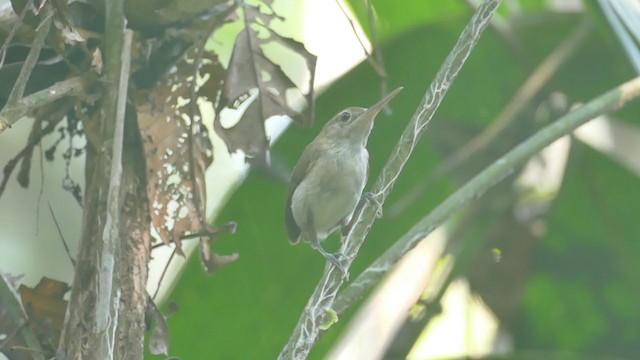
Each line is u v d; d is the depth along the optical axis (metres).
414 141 4.32
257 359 4.49
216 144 4.59
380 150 4.54
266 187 4.50
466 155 4.50
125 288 4.34
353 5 4.55
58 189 4.51
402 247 4.35
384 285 4.52
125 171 4.36
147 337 4.48
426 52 4.54
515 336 4.55
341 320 4.50
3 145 4.51
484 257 4.54
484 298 4.54
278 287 4.49
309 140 4.51
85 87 4.34
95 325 4.29
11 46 4.36
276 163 4.50
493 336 4.56
